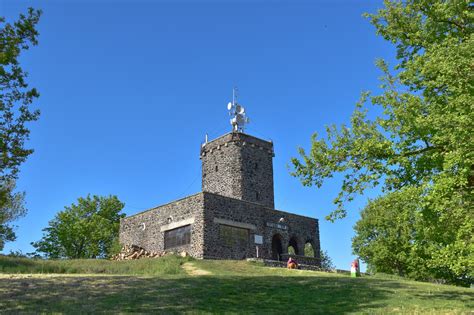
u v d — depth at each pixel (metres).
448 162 13.89
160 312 13.92
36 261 30.20
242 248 40.22
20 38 17.69
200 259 35.28
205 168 47.91
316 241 47.47
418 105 16.67
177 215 40.72
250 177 45.91
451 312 14.80
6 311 13.38
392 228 45.97
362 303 16.33
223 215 39.72
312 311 15.03
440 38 17.83
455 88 14.70
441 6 16.91
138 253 39.56
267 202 46.59
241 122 48.94
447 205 14.76
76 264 29.66
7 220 49.75
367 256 49.12
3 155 16.80
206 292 17.50
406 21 18.97
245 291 18.12
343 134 18.56
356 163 17.95
